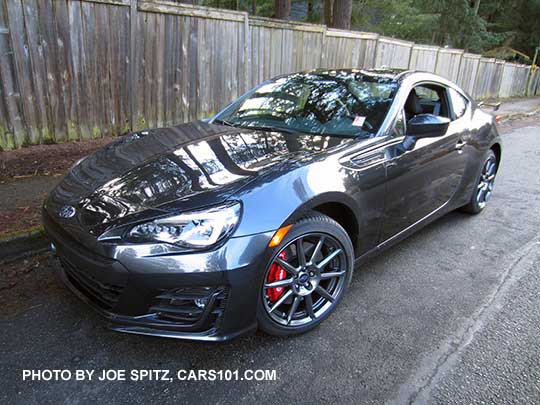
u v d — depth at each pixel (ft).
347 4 32.63
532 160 21.42
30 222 10.08
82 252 6.32
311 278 7.45
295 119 9.80
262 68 22.31
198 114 20.27
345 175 7.66
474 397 6.16
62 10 15.03
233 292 6.21
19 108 15.01
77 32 15.61
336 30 25.79
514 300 8.75
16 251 9.45
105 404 5.89
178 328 6.28
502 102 50.90
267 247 6.41
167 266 5.92
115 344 7.10
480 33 78.28
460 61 43.16
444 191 11.03
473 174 12.36
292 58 23.70
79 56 15.90
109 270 6.02
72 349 6.94
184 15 18.21
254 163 7.42
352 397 6.13
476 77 48.14
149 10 17.08
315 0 55.83
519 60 95.71
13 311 7.80
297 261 7.16
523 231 12.41
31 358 6.70
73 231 6.52
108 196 6.86
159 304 6.24
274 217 6.50
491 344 7.34
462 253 10.90
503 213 13.87
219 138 8.89
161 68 18.29
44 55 15.07
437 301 8.68
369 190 8.13
